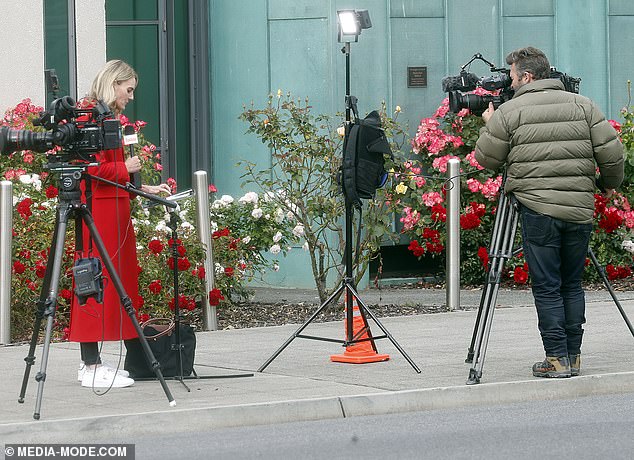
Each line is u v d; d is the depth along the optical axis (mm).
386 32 20875
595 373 12508
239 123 21359
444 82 13055
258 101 21078
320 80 20484
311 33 20531
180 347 12477
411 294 19953
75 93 21297
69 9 21266
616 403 11672
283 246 18719
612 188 12844
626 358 13398
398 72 21016
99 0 21406
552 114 12242
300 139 20031
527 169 12242
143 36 22156
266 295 20031
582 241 12422
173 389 12023
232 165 21500
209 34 21781
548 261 12258
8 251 15555
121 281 12258
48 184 18266
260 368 13031
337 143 19125
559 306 12281
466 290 20453
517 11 21656
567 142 12219
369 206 17812
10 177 17875
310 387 11945
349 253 13430
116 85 12375
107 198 12219
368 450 9711
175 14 22250
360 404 11344
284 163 18141
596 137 12344
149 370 12492
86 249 12258
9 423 10289
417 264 21703
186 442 10164
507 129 12320
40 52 20750
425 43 21156
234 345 15023
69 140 11164
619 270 19750
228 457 9539
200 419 10742
